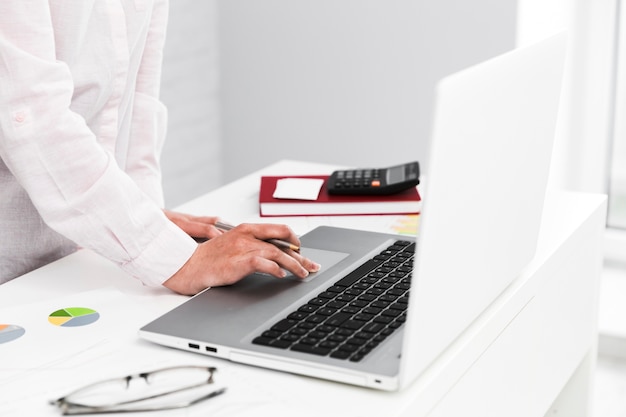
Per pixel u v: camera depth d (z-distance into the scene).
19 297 1.14
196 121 2.79
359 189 1.47
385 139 2.71
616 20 2.64
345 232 1.33
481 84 0.85
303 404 0.87
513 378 1.17
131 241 1.12
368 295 1.06
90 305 1.11
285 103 2.80
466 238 0.90
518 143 0.98
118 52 1.28
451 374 0.96
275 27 2.74
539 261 1.23
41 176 1.11
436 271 0.85
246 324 1.00
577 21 2.63
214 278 1.11
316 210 1.45
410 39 2.59
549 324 1.30
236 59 2.82
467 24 2.51
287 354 0.92
